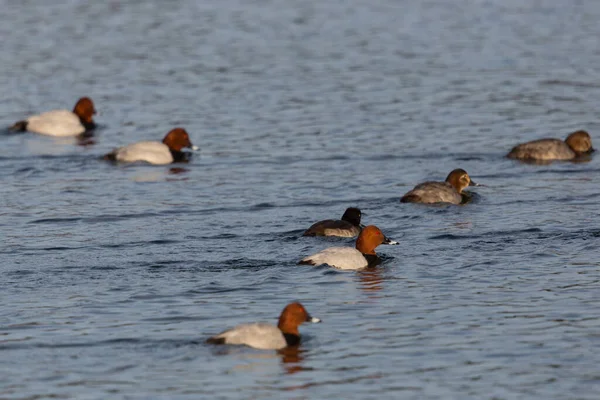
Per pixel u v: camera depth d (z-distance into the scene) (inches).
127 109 1485.0
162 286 753.0
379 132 1320.1
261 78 1670.8
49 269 795.4
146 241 873.5
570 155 1194.6
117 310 701.9
